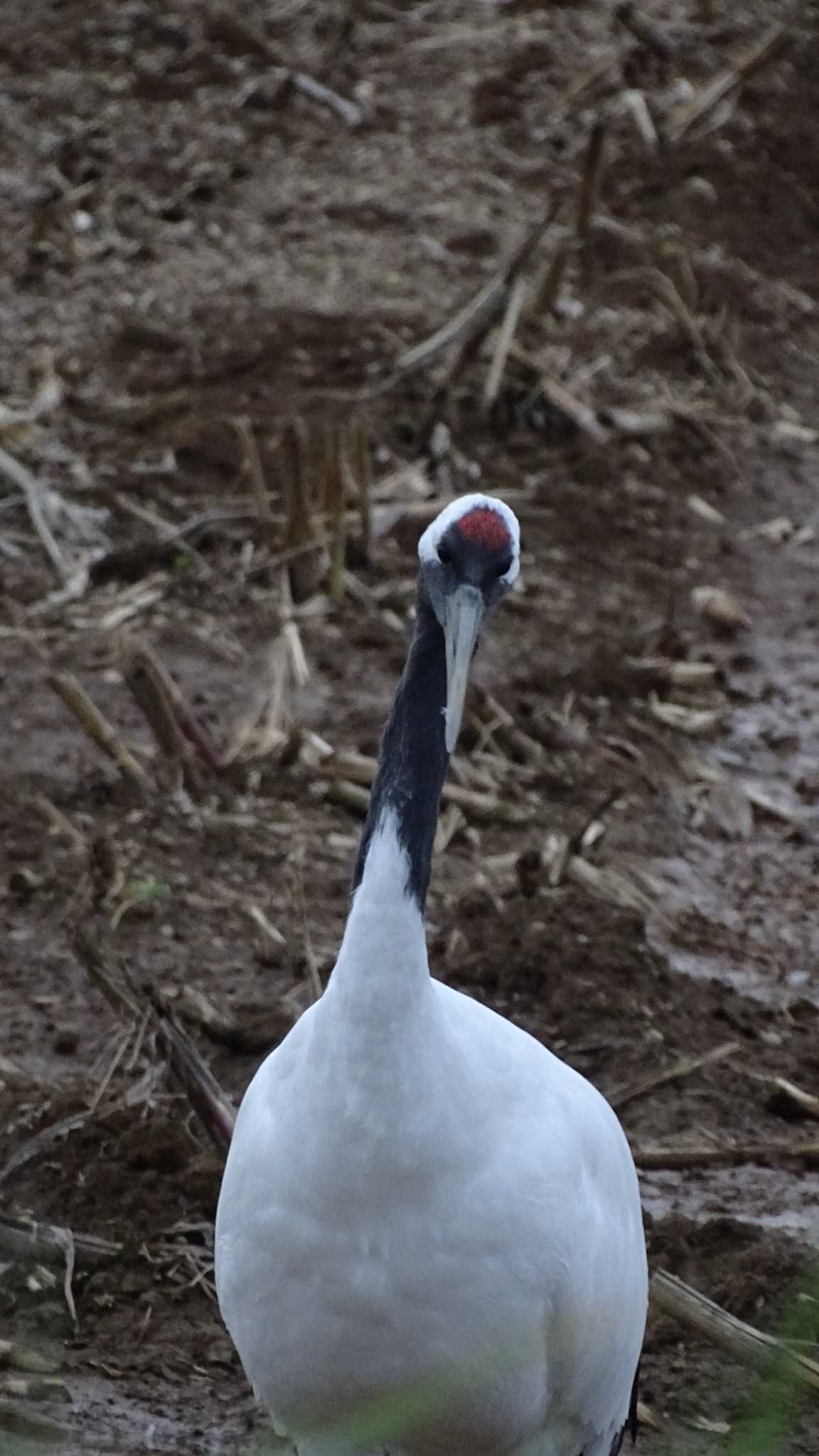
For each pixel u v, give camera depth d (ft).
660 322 59.77
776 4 76.74
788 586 51.49
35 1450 23.85
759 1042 35.04
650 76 70.49
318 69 70.69
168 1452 24.84
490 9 75.05
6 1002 34.17
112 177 64.03
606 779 42.83
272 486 50.75
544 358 56.90
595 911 36.45
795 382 60.44
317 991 33.94
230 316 56.29
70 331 56.08
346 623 46.62
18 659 44.37
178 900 37.17
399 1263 20.31
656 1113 32.99
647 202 64.80
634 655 47.42
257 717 42.91
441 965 35.32
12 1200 28.96
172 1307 27.99
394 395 53.88
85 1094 30.73
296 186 64.13
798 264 65.72
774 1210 30.53
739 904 39.91
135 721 42.75
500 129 67.87
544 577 49.98
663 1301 26.68
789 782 44.11
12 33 71.87
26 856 38.06
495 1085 20.90
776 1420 17.26
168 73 69.51
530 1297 20.83
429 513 50.19
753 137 68.23
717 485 55.01
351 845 39.60
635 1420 25.43
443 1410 21.24
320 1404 21.30
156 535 48.93
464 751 43.06
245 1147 21.02
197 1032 33.12
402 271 59.88
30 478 49.44
